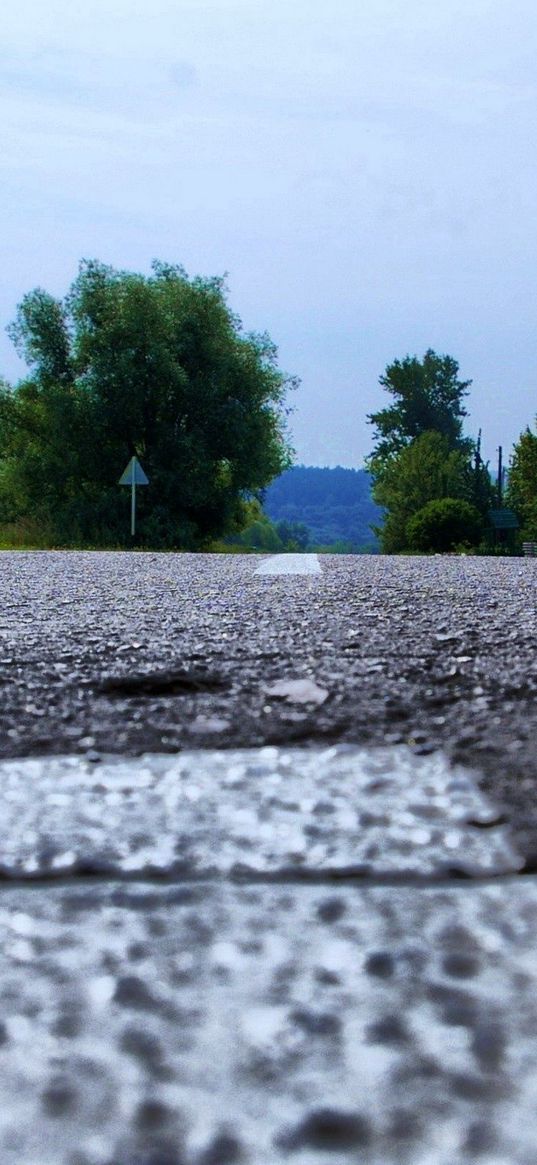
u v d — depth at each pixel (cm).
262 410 3531
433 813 104
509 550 4731
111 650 275
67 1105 47
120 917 73
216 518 3528
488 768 129
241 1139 44
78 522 3152
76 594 536
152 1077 49
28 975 62
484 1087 48
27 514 3500
